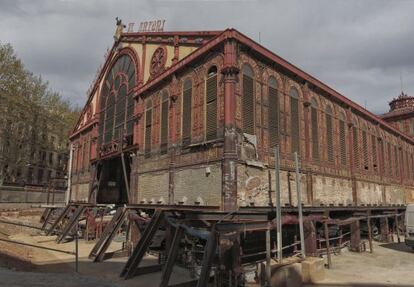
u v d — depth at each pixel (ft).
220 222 34.78
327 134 66.44
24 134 169.68
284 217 44.24
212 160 46.70
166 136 59.16
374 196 81.66
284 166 52.70
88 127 101.30
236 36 46.88
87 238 65.98
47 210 94.12
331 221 54.03
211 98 49.32
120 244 61.62
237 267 34.42
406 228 64.80
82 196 100.94
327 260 49.34
